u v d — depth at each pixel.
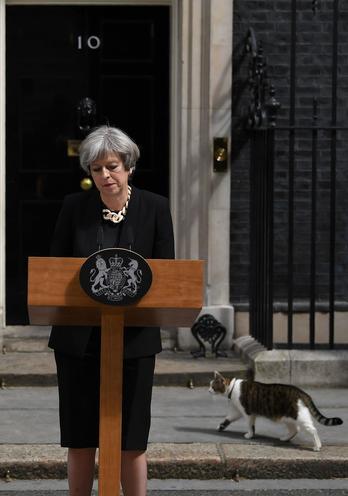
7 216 7.95
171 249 3.99
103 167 3.79
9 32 7.90
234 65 7.74
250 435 5.74
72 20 7.95
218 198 7.69
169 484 5.26
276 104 6.95
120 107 8.02
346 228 7.84
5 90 7.89
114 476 3.45
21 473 5.29
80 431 3.92
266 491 5.17
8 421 6.12
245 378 7.11
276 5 7.74
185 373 7.07
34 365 7.21
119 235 3.93
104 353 3.42
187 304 3.26
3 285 7.79
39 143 7.97
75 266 3.25
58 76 7.96
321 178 7.80
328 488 5.23
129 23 7.98
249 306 7.70
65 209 4.00
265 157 7.18
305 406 5.56
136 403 3.90
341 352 7.13
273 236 7.18
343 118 7.80
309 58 7.77
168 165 8.05
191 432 5.88
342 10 7.73
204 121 7.66
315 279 7.77
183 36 7.62
